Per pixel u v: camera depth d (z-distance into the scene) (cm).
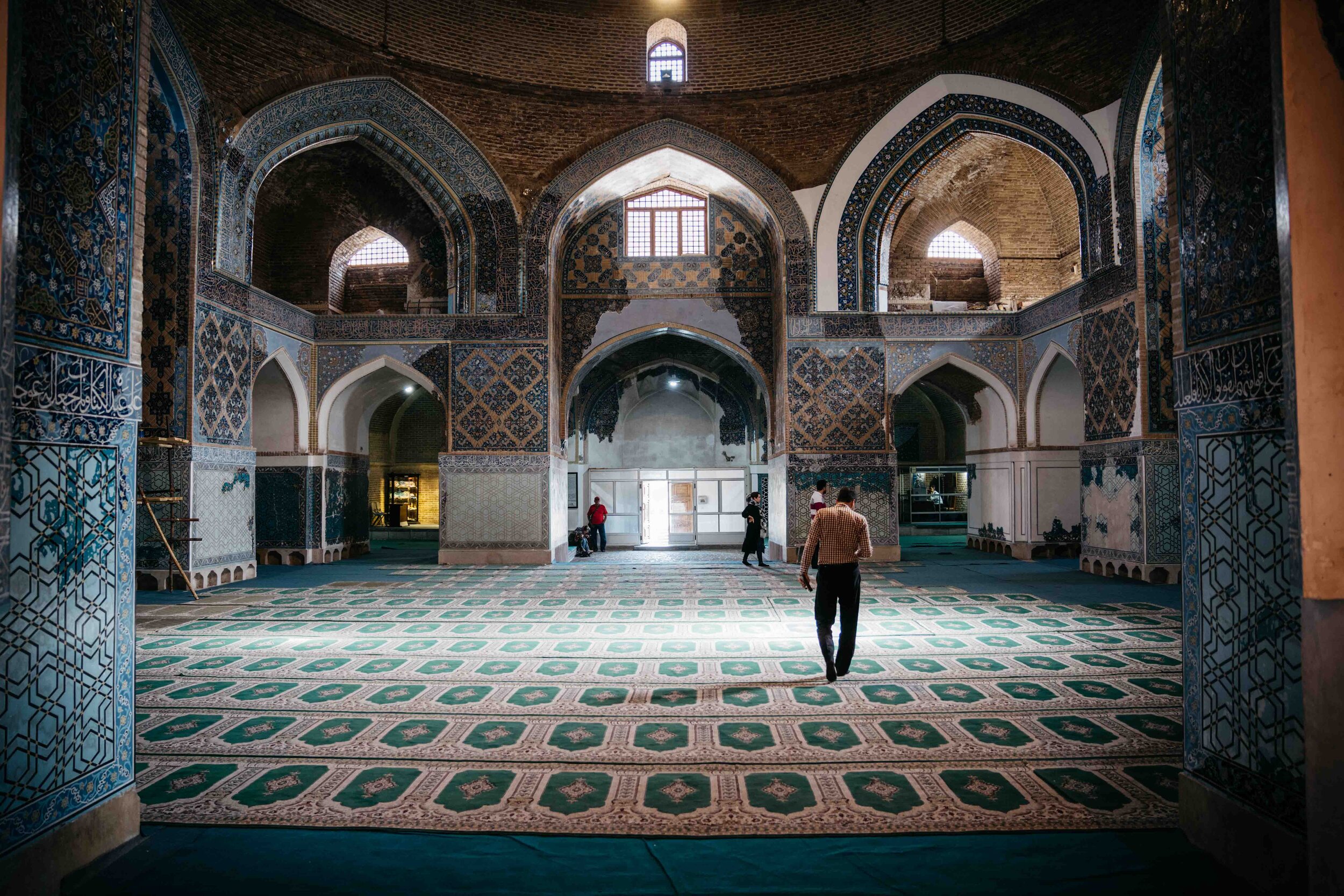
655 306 1234
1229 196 233
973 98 1035
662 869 230
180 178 841
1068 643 555
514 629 623
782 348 1152
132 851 242
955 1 1027
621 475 1540
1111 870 228
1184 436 256
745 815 268
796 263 1120
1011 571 1005
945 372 1338
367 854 240
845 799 281
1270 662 214
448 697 422
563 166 1116
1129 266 887
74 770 229
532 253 1115
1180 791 254
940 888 218
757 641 571
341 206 1255
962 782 297
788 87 1112
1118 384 916
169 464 825
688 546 1527
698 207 1242
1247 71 225
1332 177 189
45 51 225
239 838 252
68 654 228
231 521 918
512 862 235
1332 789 181
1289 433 192
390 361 1128
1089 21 930
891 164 1098
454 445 1111
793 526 1120
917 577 941
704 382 1597
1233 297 232
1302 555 187
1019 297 1305
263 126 935
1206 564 244
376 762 323
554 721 379
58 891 218
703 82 1121
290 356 1073
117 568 251
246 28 903
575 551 1413
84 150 240
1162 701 407
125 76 260
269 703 412
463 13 1072
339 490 1205
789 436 1122
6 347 185
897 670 477
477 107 1091
